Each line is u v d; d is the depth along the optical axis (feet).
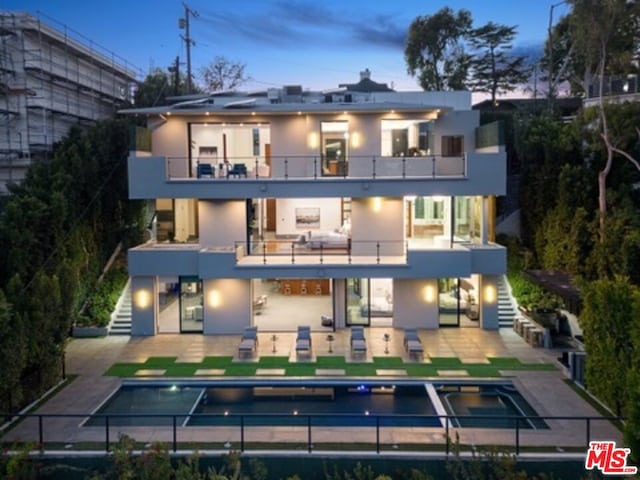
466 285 82.89
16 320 50.44
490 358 67.82
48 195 77.05
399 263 77.20
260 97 97.91
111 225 95.76
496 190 78.13
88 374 63.26
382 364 65.62
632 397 40.78
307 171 83.20
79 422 50.47
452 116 86.74
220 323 80.69
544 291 83.56
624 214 79.77
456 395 58.39
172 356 69.87
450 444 44.50
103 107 128.16
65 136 104.58
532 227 96.68
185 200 87.15
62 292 59.88
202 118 83.15
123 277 90.02
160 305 82.99
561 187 88.79
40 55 101.35
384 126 86.12
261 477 41.91
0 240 63.82
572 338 74.02
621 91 106.42
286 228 90.58
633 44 99.50
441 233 84.64
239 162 88.63
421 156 82.99
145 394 58.95
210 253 77.15
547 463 42.01
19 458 40.57
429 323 81.51
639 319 44.32
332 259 79.41
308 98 94.94
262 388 60.49
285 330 80.74
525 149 98.78
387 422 50.70
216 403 56.85
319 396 58.75
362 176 82.43
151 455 40.11
